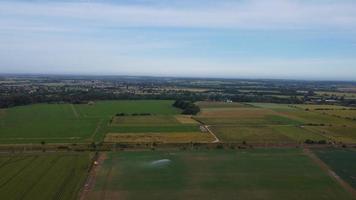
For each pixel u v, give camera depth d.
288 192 75.88
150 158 100.81
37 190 75.12
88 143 118.56
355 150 113.31
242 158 101.56
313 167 93.69
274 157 103.25
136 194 73.94
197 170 90.12
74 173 86.50
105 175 85.31
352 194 75.25
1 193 73.38
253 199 72.19
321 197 73.44
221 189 77.31
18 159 98.62
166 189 76.94
